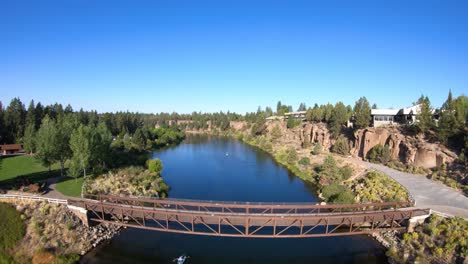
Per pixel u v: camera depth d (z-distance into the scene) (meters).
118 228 52.03
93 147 70.88
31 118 132.62
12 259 41.47
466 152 67.94
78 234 46.88
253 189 77.50
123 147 118.12
